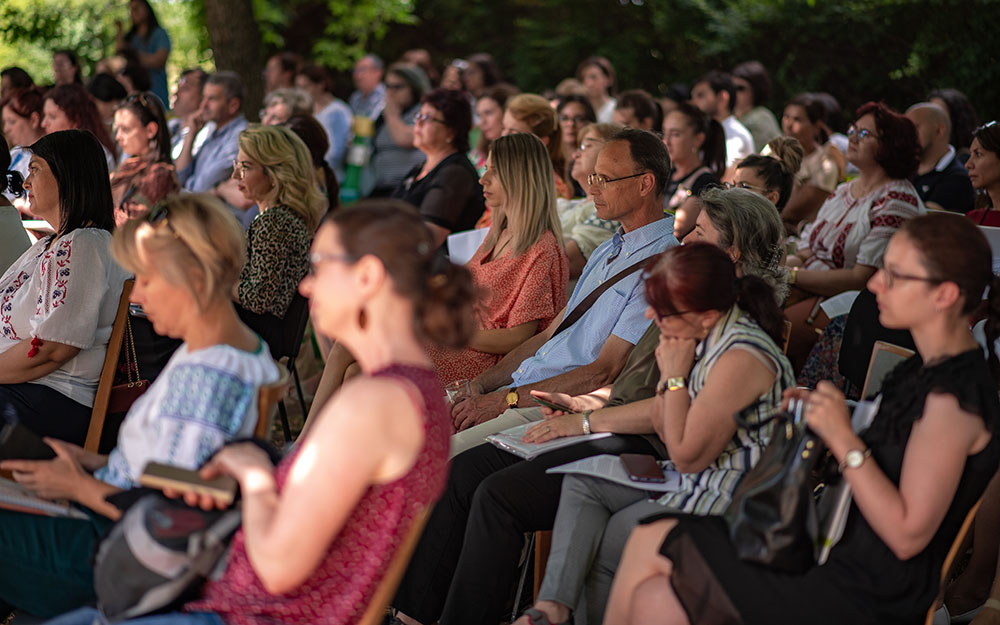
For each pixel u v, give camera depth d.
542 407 3.48
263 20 13.34
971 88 11.59
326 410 1.98
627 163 3.73
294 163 4.51
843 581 2.36
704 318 2.75
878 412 2.45
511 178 4.04
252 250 4.41
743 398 2.72
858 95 12.41
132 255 2.30
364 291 2.00
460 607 3.06
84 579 2.63
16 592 2.68
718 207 3.32
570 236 5.34
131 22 10.50
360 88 10.34
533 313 4.06
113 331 3.45
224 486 2.10
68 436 3.49
